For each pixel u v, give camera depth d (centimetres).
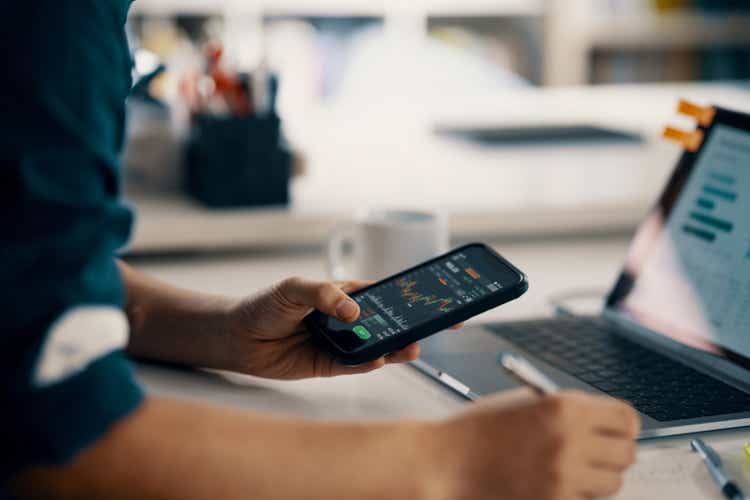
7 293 54
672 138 106
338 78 336
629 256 106
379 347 79
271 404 81
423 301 84
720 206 99
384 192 167
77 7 59
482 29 355
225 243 145
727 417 78
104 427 54
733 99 273
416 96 343
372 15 339
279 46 211
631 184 174
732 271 94
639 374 88
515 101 272
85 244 56
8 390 52
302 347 86
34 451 52
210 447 56
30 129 56
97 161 58
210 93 154
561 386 84
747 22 366
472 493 59
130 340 91
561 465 59
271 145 150
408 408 81
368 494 57
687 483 69
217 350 87
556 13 348
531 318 106
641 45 359
